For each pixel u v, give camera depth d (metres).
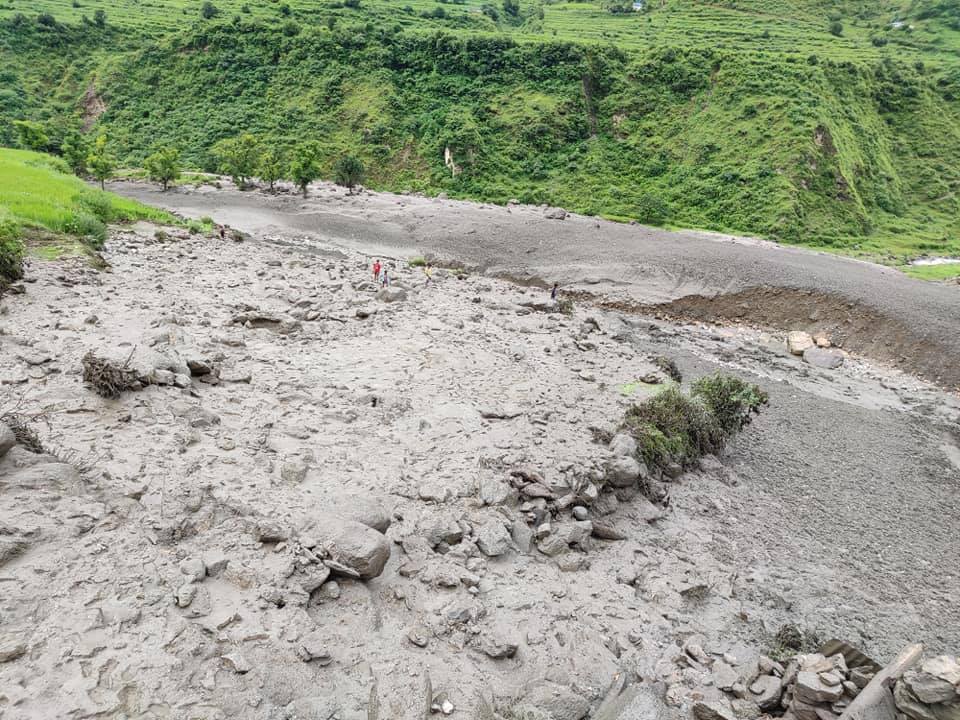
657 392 22.20
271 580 9.66
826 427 26.09
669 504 16.50
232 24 108.38
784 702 9.89
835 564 15.71
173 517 10.52
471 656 9.69
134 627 8.31
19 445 11.05
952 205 78.06
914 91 90.06
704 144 79.88
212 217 62.81
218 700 7.62
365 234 59.44
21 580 8.50
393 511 12.52
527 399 20.03
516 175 82.88
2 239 23.58
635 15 137.00
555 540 13.05
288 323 23.53
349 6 125.31
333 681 8.48
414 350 23.48
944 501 20.91
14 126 86.50
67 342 17.66
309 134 93.00
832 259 53.78
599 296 44.56
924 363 35.34
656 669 10.39
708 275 45.47
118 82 106.62
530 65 95.44
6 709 6.84
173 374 15.49
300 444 14.39
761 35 113.81
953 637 13.66
